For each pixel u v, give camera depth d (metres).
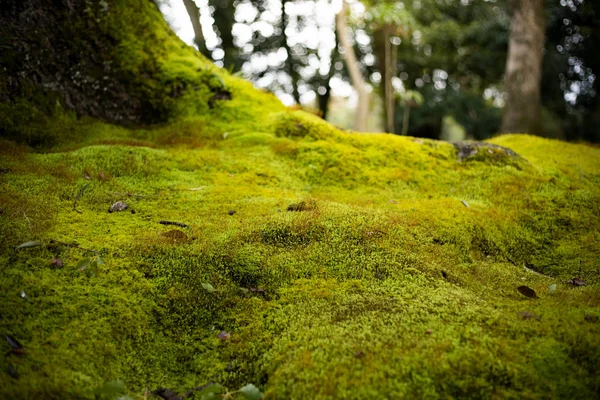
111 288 2.07
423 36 13.23
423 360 1.65
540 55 8.80
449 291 2.20
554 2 11.38
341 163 3.93
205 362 1.88
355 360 1.68
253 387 1.63
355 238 2.62
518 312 1.99
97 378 1.67
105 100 4.24
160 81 4.56
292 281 2.30
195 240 2.52
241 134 4.29
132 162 3.37
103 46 4.26
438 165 4.08
